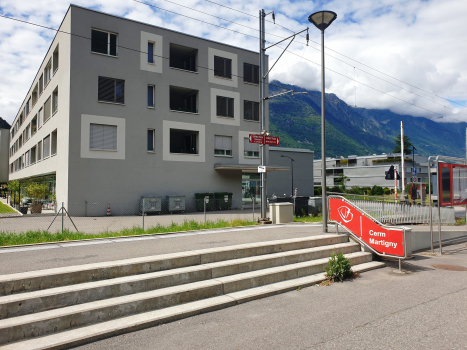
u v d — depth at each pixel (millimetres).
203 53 25141
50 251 7371
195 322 4941
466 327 4734
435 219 16859
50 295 4754
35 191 22641
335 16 10672
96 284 5246
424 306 5621
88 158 20016
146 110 22281
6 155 58125
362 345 4172
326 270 7352
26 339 4207
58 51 22984
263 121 14469
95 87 20500
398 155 76500
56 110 22656
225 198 25016
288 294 6285
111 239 9203
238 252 7285
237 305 5680
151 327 4766
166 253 7023
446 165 10984
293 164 43938
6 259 6539
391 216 15062
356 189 63344
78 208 19516
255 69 27859
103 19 21031
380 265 8484
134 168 21547
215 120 25406
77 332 4402
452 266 8672
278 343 4246
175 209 22344
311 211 18188
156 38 23000
